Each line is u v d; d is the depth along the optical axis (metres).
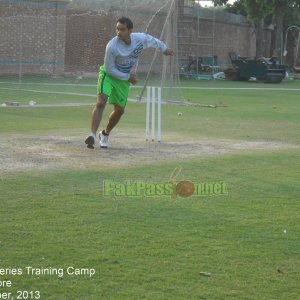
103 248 9.88
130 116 29.11
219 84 64.44
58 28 64.75
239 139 22.02
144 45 18.91
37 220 11.21
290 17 99.25
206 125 26.30
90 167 15.84
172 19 37.44
